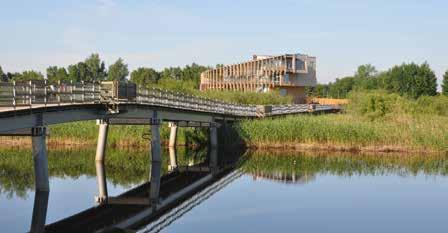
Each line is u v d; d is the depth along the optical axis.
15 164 40.47
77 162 42.09
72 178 34.72
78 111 30.59
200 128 57.19
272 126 54.84
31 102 24.64
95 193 29.75
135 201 27.80
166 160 46.03
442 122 56.44
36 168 26.64
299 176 37.56
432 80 131.00
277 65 100.38
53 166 39.72
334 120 57.62
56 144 54.81
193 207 26.58
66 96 28.97
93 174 36.56
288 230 22.16
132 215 24.44
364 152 52.31
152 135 40.53
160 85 93.50
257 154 50.66
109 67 154.25
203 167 42.12
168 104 41.75
